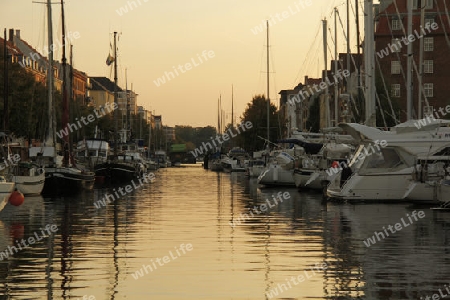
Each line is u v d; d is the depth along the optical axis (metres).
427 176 41.19
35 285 18.83
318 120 134.50
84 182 62.72
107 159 89.19
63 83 66.44
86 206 45.72
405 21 108.38
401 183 43.50
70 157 68.62
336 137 58.91
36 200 51.56
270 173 70.75
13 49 115.25
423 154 42.97
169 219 36.44
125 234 29.81
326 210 40.69
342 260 22.77
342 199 44.47
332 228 31.66
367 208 41.03
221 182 87.00
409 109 52.19
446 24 108.06
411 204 43.16
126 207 44.78
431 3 108.31
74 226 33.00
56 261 22.62
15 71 76.56
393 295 17.61
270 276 20.12
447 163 42.69
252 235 29.36
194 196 56.78
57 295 17.69
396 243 26.61
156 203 48.59
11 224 33.91
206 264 22.14
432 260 22.66
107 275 20.30
